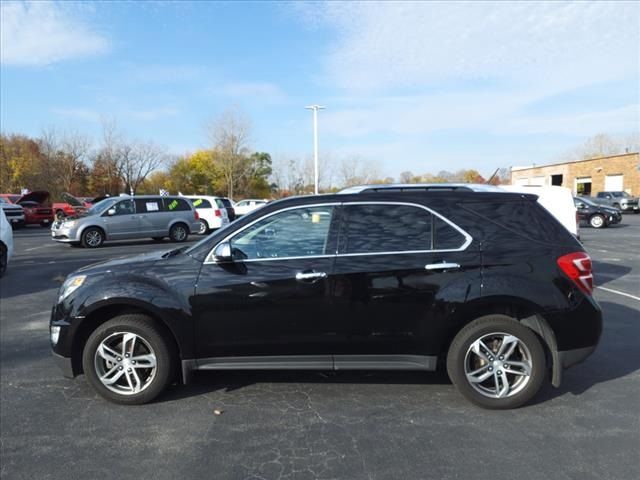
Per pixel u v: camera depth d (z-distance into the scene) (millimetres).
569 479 2756
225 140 60406
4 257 9742
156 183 65000
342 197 3809
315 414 3611
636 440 3191
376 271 3584
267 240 3762
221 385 4172
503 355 3627
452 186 4449
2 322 6348
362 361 3689
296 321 3639
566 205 9211
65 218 15289
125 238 15625
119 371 3768
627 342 5219
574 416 3545
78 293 3748
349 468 2896
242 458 3021
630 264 10633
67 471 2902
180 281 3682
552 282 3545
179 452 3104
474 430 3342
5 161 48344
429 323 3576
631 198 32594
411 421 3484
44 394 4047
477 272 3549
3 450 3152
